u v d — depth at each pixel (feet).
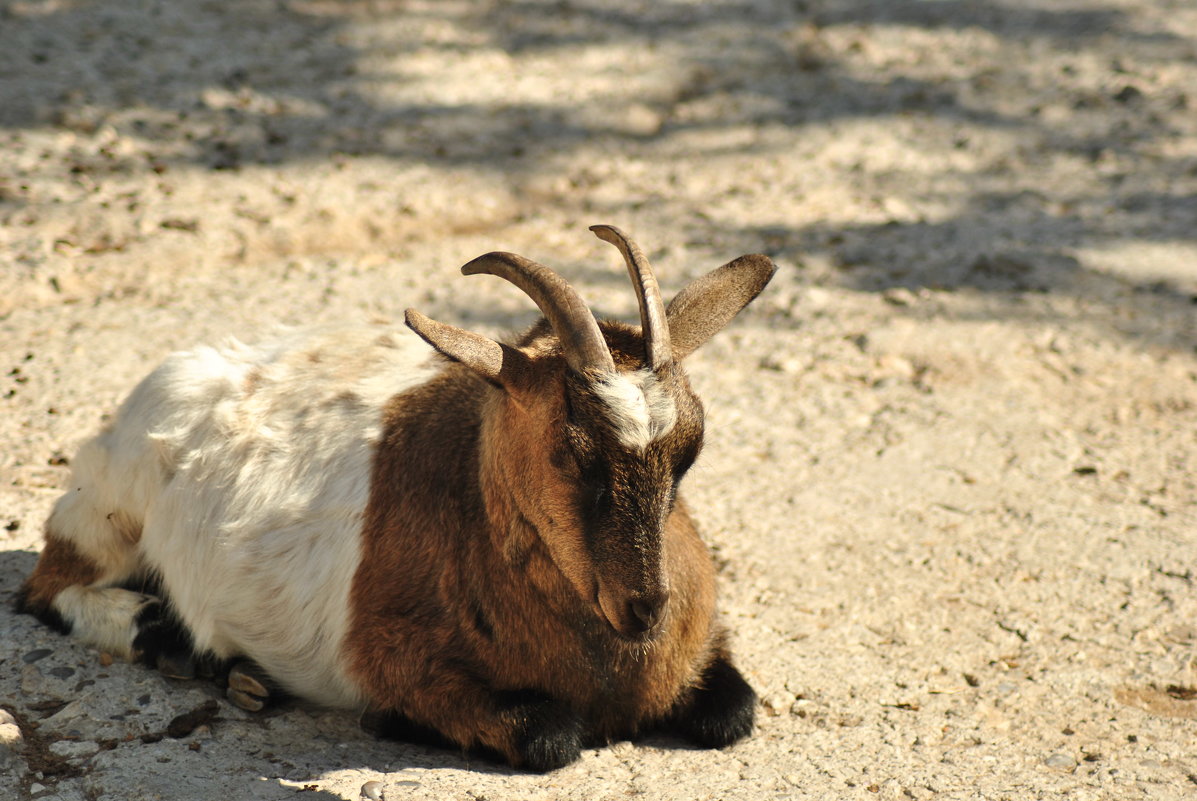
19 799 25.32
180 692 30.25
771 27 88.43
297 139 68.74
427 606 28.37
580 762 27.78
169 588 31.94
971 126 77.15
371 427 30.66
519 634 27.40
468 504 28.27
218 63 75.00
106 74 71.72
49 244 55.88
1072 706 30.78
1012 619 34.58
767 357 52.01
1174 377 50.83
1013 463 43.78
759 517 40.01
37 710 28.66
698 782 26.99
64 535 32.37
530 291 24.95
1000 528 39.45
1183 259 61.46
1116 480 42.70
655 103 78.74
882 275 59.93
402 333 33.86
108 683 30.01
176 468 31.60
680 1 91.81
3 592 33.68
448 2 87.15
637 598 23.85
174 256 56.75
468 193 66.13
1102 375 50.93
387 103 73.92
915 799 26.58
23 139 64.28
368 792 25.84
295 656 30.42
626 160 72.02
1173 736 29.50
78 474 32.68
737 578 36.63
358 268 57.88
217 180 63.72
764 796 26.37
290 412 31.81
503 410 26.58
